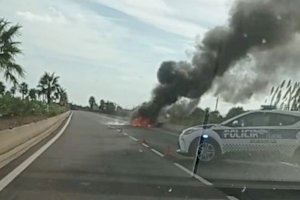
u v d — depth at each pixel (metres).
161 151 21.70
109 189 11.56
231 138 17.67
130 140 28.66
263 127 17.64
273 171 15.70
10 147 18.47
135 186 12.09
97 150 21.55
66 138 28.64
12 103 37.88
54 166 15.48
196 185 12.56
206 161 17.64
